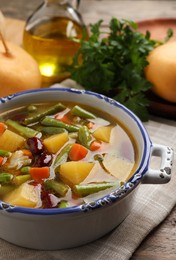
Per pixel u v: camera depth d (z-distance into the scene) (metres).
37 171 0.65
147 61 0.84
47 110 0.74
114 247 0.65
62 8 0.93
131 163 0.67
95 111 0.75
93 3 1.18
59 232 0.62
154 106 0.85
